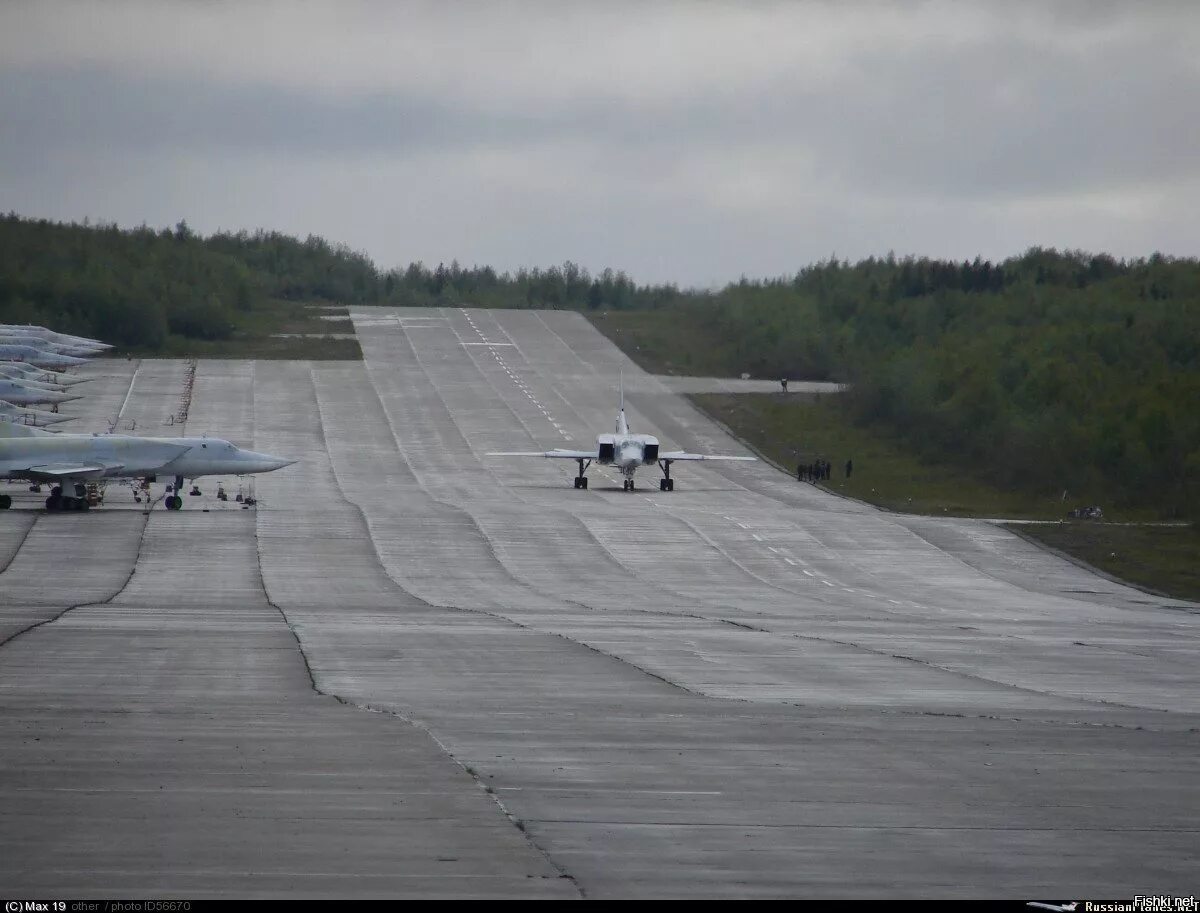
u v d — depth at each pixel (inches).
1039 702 3914.9
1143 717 3663.9
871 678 4338.1
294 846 2201.0
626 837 2303.2
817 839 2317.9
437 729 3230.8
